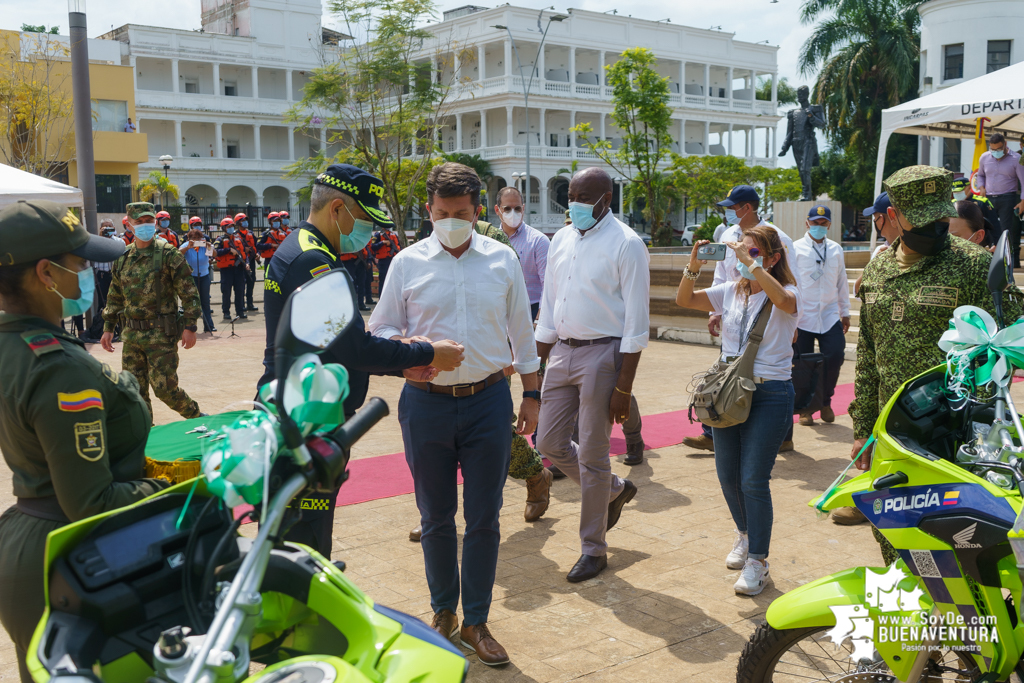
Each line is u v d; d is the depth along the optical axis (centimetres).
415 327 343
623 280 413
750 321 407
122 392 221
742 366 397
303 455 158
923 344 329
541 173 5550
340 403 164
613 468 629
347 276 171
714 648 354
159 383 691
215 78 5972
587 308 423
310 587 175
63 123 2709
